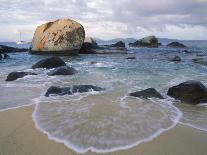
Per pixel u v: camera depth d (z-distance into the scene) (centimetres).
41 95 588
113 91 628
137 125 400
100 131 373
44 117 431
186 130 385
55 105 504
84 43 2098
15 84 724
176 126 401
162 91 640
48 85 708
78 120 416
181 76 888
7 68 1133
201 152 313
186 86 560
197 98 542
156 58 1659
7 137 349
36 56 1784
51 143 332
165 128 391
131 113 458
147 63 1312
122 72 958
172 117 445
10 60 1505
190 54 2145
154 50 2769
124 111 469
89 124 399
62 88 607
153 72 973
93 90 620
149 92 581
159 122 416
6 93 607
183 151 315
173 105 521
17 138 346
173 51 2602
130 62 1359
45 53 1891
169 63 1330
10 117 430
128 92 621
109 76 862
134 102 531
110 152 310
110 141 340
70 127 386
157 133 370
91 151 312
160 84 731
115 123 406
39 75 877
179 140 347
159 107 501
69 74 884
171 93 582
